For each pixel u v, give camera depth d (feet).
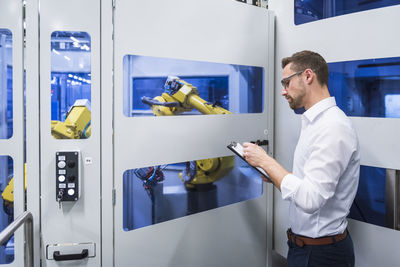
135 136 4.50
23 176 4.11
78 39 4.25
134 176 4.74
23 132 4.07
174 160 4.89
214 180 5.58
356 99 4.88
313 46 5.35
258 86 5.93
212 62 5.21
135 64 4.55
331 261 3.84
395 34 4.34
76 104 4.27
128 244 4.56
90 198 4.30
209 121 5.23
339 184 3.74
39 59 4.07
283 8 5.83
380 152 4.58
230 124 5.49
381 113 4.61
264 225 6.17
